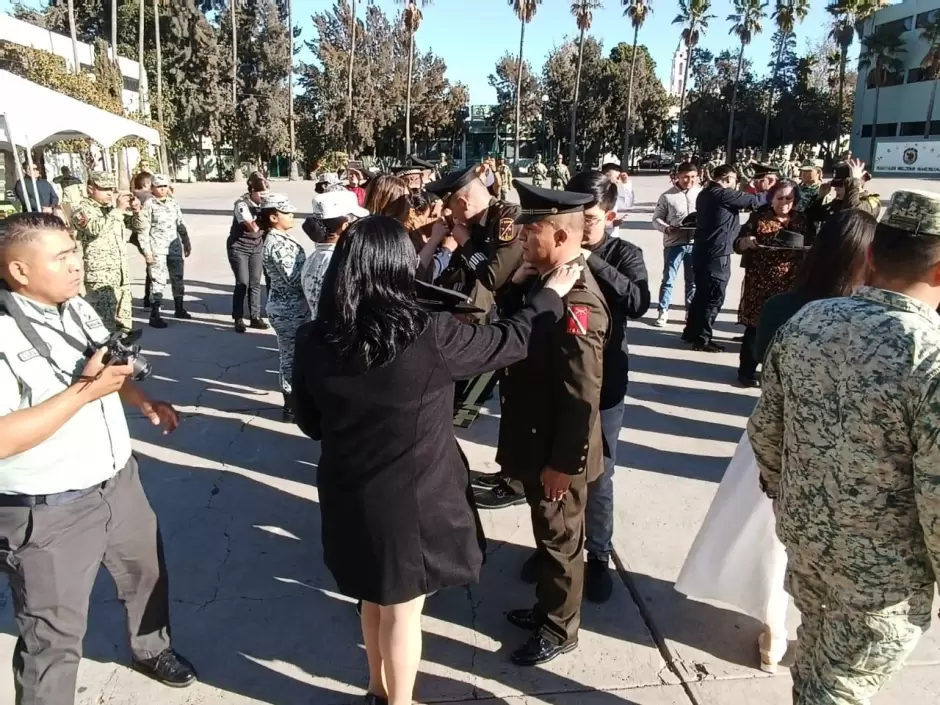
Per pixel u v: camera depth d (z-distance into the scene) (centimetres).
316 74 4800
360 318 181
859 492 155
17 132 720
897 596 159
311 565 325
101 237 603
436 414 191
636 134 5578
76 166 2133
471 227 330
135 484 230
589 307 221
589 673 255
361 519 192
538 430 239
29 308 191
